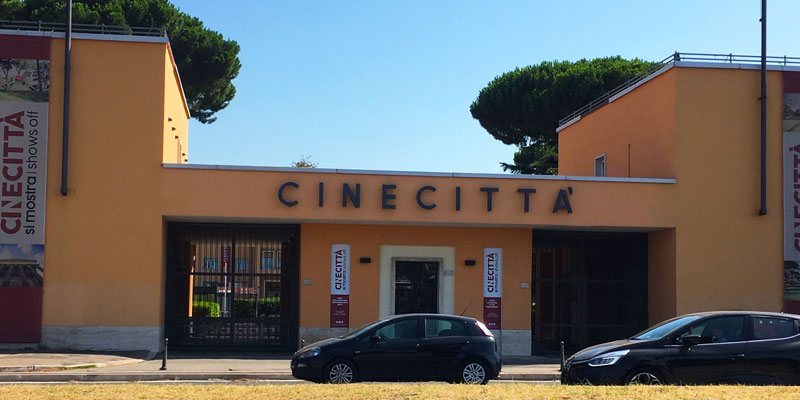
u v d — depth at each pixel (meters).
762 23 23.33
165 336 22.55
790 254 23.20
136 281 21.52
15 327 21.14
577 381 13.26
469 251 23.75
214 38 41.66
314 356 15.08
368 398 10.77
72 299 21.34
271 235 23.42
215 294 23.11
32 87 21.50
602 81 42.47
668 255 23.42
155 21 39.31
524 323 23.72
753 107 23.42
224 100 44.41
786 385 12.74
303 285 23.11
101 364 18.83
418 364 15.25
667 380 12.82
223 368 19.09
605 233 24.80
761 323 13.23
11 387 12.12
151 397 10.95
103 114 21.67
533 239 24.39
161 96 21.88
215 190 21.69
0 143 21.30
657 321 24.11
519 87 45.53
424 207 22.08
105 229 21.52
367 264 23.41
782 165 23.38
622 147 27.27
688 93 23.30
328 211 21.86
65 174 21.28
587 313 24.61
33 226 21.31
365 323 23.16
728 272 23.00
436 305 23.64
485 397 10.76
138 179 21.62
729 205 23.17
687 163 23.16
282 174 21.86
